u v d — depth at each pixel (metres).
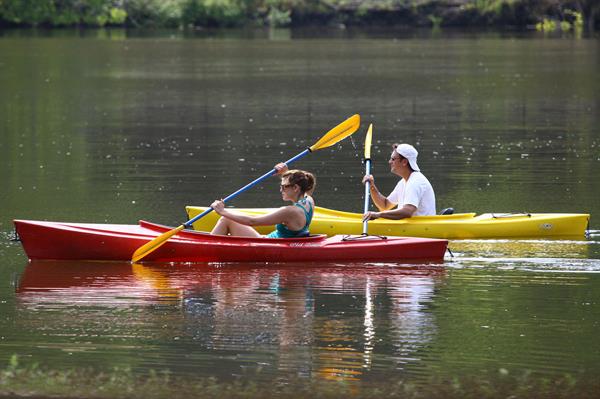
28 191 37.41
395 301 23.00
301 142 51.25
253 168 42.84
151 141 51.84
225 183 39.12
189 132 55.53
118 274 25.33
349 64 110.88
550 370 18.62
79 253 26.53
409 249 26.78
